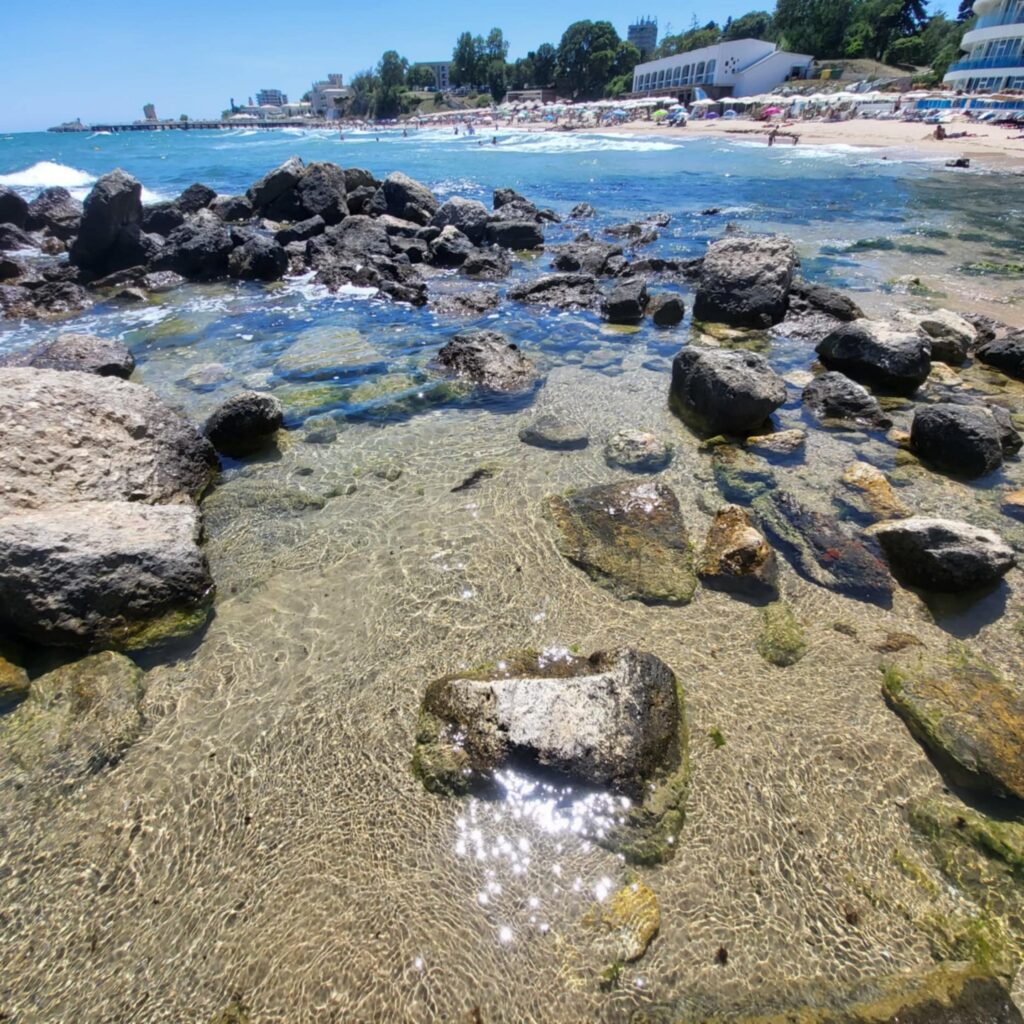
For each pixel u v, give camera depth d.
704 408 3.35
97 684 1.91
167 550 2.17
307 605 2.26
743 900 1.43
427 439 3.35
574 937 1.36
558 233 8.93
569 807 1.59
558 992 1.28
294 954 1.34
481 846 1.53
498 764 1.66
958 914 1.40
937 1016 1.24
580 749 1.63
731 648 2.07
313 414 3.61
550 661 2.01
